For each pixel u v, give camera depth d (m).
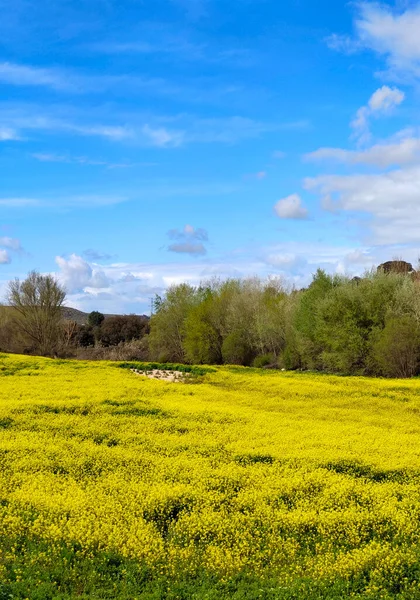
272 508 13.08
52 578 10.00
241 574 10.28
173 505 13.10
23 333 73.50
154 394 29.16
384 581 10.12
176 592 9.64
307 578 10.12
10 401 25.17
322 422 23.20
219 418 22.81
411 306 44.91
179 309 71.50
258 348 61.75
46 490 13.74
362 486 14.39
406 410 27.69
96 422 21.62
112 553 10.77
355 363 46.53
